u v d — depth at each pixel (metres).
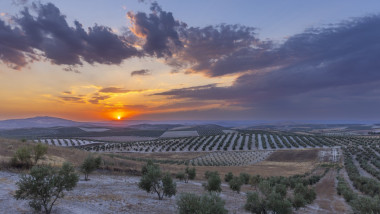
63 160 36.06
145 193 25.50
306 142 166.00
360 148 134.62
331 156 115.94
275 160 115.19
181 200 14.34
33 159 31.17
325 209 31.22
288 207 20.75
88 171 29.22
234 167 88.50
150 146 161.12
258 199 21.31
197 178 52.41
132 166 44.25
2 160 27.53
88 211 15.70
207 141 177.62
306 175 74.06
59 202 17.00
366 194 47.31
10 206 14.51
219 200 14.23
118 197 21.38
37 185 13.60
